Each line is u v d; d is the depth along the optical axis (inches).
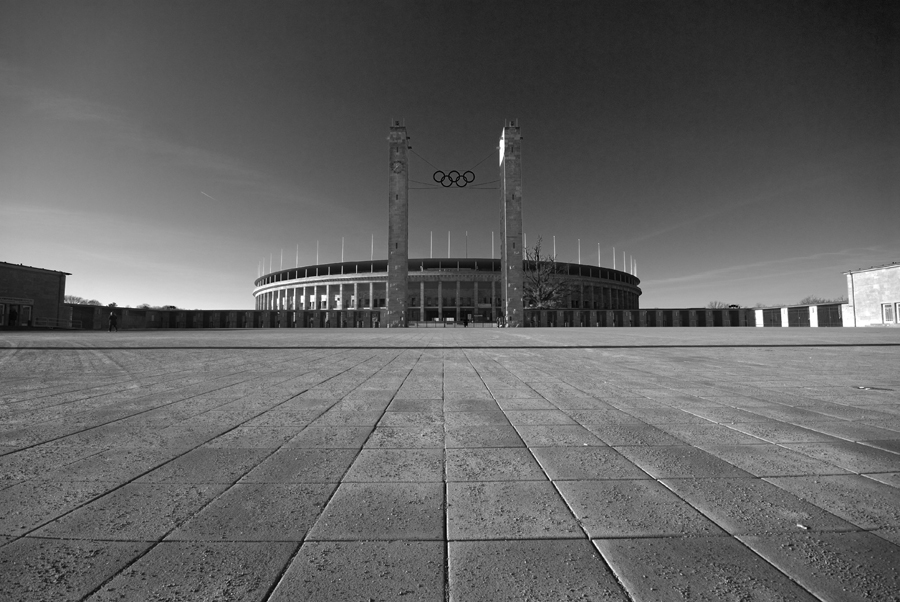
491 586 76.7
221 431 179.5
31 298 1878.7
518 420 198.7
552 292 3371.1
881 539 91.6
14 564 84.0
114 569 82.5
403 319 2571.4
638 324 2839.6
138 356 514.0
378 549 89.1
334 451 152.9
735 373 358.6
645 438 168.6
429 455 148.6
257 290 5147.6
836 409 219.9
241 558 86.1
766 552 87.0
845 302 1999.3
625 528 97.2
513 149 2709.2
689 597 73.0
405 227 2630.4
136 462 141.0
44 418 201.6
